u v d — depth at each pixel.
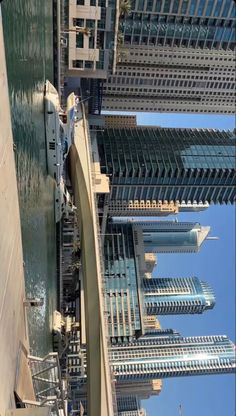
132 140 190.25
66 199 127.94
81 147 127.62
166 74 191.12
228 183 192.38
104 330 98.50
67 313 145.00
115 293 198.50
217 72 194.38
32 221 80.12
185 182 188.25
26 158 73.06
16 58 64.88
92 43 128.38
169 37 175.12
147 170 178.00
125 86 192.00
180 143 194.12
